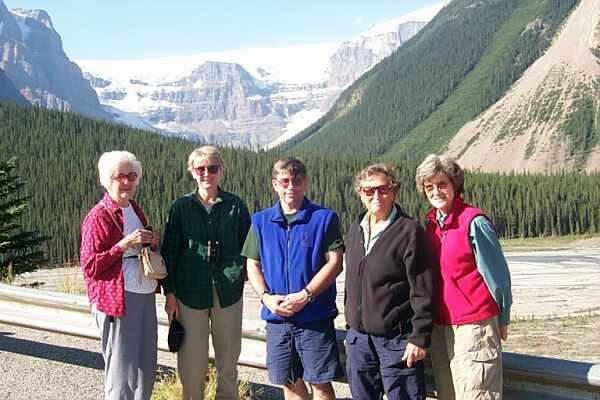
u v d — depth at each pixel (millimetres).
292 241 5516
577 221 107688
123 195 5617
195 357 5906
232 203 5980
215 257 5832
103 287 5527
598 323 15672
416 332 4957
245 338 6457
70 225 104125
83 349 8281
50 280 21609
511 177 128125
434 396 5586
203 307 5855
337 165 140125
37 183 129250
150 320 5758
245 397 6625
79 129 166125
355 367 5348
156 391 6605
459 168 5094
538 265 53250
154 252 5598
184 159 150625
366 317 5137
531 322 16781
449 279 5004
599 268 48938
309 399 5895
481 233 4902
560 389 4922
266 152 151750
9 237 16688
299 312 5535
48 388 6824
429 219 5344
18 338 8727
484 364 4926
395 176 5188
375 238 5195
